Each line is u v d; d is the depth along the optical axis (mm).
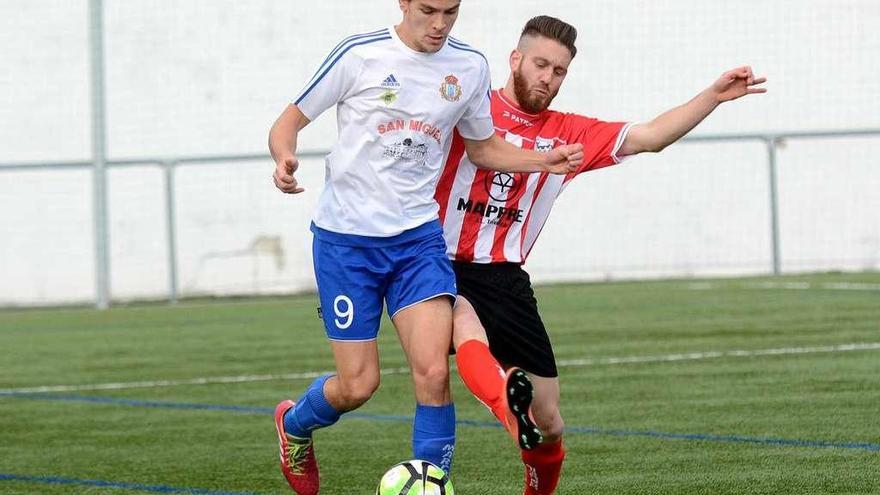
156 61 47438
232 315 38594
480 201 13336
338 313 12469
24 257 46156
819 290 39656
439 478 11680
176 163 44156
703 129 47812
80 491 15078
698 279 45969
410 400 21797
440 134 12383
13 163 45094
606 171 46844
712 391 21484
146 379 25406
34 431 19594
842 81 47688
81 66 46938
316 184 46750
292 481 13852
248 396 22906
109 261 44156
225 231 46656
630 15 47594
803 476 14664
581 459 16125
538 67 13570
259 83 47500
